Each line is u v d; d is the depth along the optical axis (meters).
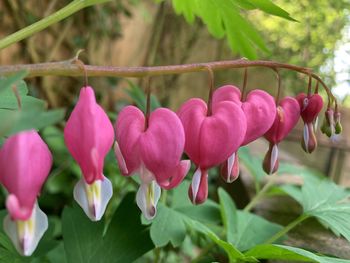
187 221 0.27
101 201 0.17
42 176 0.16
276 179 0.44
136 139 0.18
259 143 0.71
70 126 0.16
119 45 0.91
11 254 0.24
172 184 0.18
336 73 1.03
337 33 1.02
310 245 0.30
